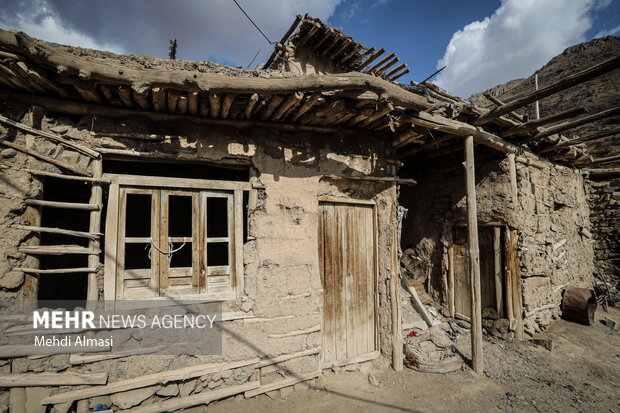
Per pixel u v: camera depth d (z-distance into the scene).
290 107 3.57
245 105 3.45
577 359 5.16
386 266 4.86
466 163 4.77
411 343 5.21
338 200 4.62
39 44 2.44
